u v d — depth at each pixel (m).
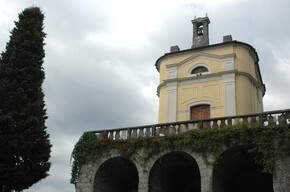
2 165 19.67
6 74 22.61
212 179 18.69
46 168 22.08
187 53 29.53
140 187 20.16
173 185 23.58
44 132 22.75
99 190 21.86
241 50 27.92
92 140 22.66
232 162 21.03
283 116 18.56
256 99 27.88
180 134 20.34
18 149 20.39
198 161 19.41
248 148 19.09
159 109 28.78
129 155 21.16
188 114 27.20
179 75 29.00
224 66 27.58
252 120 19.34
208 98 27.02
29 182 21.12
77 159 22.38
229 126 19.27
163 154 20.42
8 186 20.36
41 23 25.89
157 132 21.50
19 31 24.50
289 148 17.56
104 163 21.84
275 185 17.23
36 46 24.42
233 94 26.22
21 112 21.42
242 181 23.45
